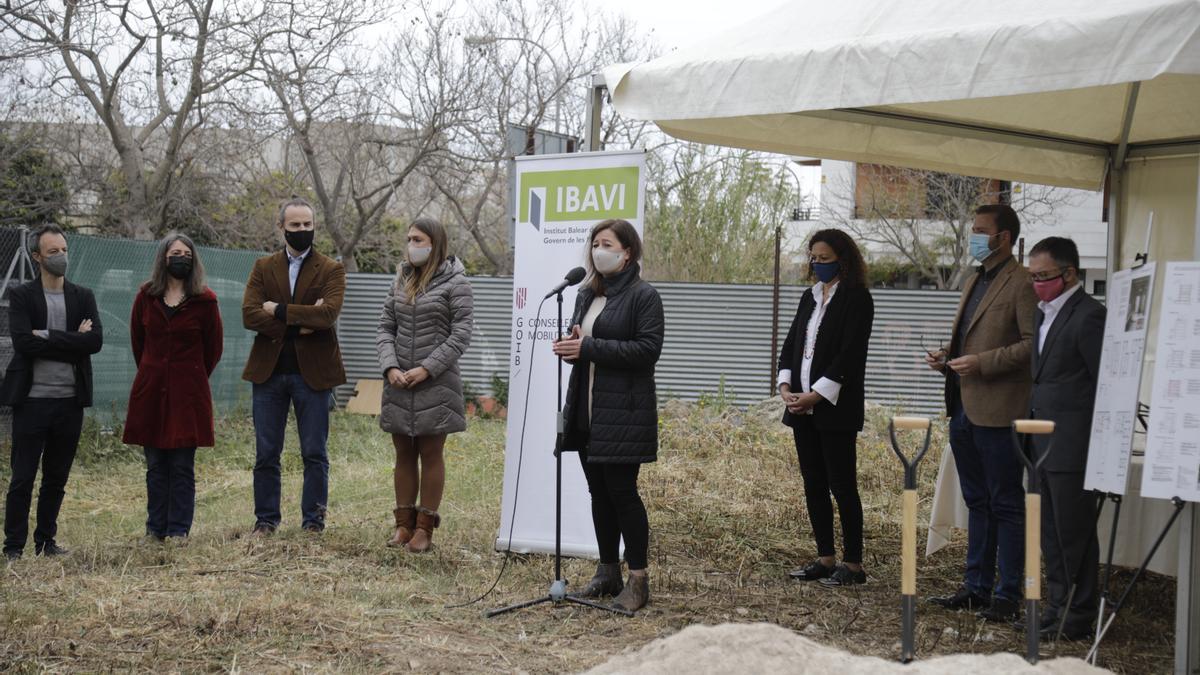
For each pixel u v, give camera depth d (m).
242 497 9.11
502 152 20.42
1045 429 3.16
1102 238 25.94
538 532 6.58
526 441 6.60
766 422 12.96
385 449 11.79
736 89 5.23
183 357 6.75
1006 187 25.08
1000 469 5.46
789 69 5.05
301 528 6.91
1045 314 5.21
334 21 16.58
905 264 26.86
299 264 6.91
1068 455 5.06
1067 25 4.28
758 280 19.80
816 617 5.52
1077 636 5.17
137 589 5.54
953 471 6.54
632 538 5.45
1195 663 4.43
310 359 6.87
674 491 9.10
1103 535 5.98
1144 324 4.43
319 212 21.64
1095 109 6.78
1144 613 5.76
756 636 2.83
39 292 6.56
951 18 4.78
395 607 5.39
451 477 9.73
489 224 24.08
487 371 15.80
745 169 19.86
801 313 6.35
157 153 19.41
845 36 5.02
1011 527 5.48
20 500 6.50
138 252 11.92
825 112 6.63
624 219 5.78
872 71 4.80
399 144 19.34
